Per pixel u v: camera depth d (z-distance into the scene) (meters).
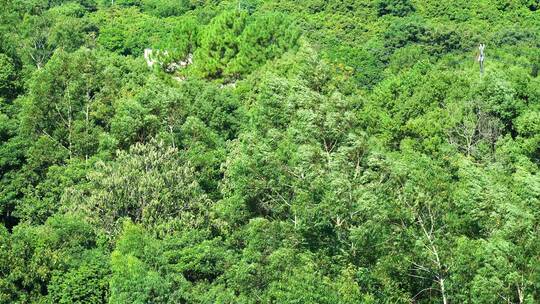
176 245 49.31
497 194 46.88
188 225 51.59
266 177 53.81
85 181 57.38
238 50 92.81
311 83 66.75
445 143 64.81
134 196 52.88
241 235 52.84
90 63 66.25
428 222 46.66
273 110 61.00
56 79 64.56
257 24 93.31
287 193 53.53
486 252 43.09
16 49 82.69
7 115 66.19
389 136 67.44
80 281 46.34
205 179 59.41
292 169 53.84
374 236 46.72
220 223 53.28
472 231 46.50
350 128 57.97
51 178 58.19
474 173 49.75
